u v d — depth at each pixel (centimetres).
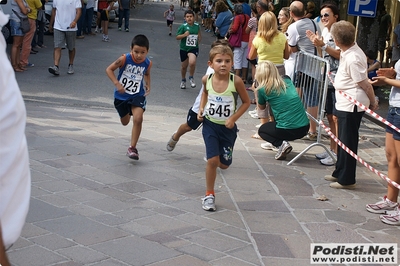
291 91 696
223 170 645
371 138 870
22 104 158
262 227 480
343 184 601
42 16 1557
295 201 555
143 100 646
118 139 757
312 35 694
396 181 525
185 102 1080
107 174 598
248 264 406
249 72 1441
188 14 1163
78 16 1198
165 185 577
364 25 990
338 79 583
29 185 162
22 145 157
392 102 498
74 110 935
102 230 448
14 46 1202
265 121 766
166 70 1431
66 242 420
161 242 433
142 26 2631
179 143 763
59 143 707
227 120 509
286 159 714
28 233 430
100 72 1298
